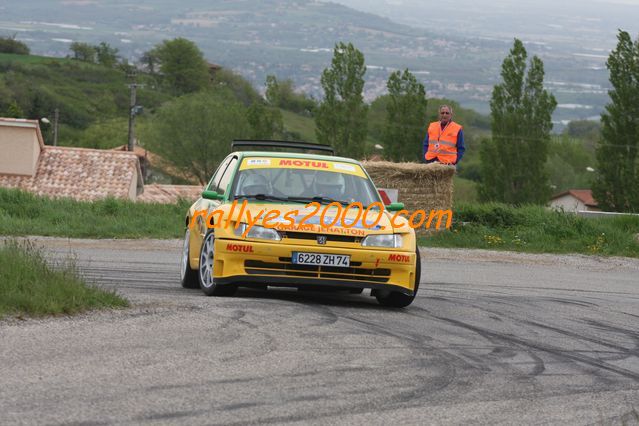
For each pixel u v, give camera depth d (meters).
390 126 82.19
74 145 113.56
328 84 82.19
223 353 8.02
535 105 74.38
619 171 66.31
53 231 21.19
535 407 6.90
